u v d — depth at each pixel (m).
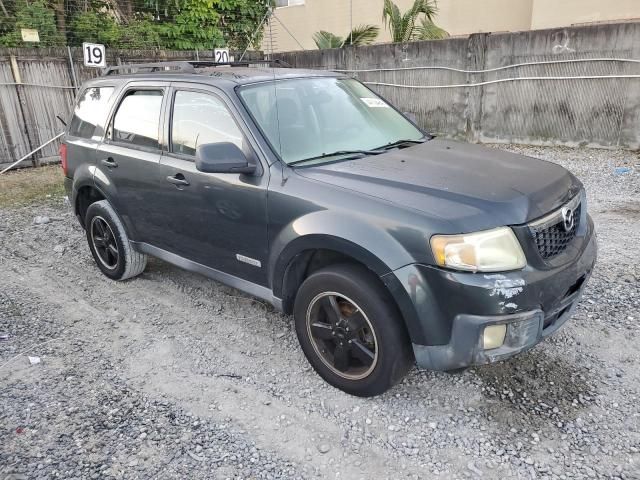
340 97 4.09
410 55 11.20
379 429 2.87
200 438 2.85
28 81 9.52
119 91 4.53
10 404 3.16
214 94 3.67
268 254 3.32
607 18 11.70
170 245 4.16
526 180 3.06
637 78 8.78
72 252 5.73
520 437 2.76
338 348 3.09
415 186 2.91
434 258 2.60
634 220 5.86
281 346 3.74
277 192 3.17
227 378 3.39
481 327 2.58
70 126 5.15
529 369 3.29
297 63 13.04
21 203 7.64
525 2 13.59
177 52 11.43
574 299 2.98
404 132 4.16
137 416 3.04
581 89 9.38
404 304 2.68
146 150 4.15
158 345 3.81
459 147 3.82
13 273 5.21
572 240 3.08
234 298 4.50
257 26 13.47
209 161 3.12
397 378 2.93
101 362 3.61
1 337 3.96
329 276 2.98
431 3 14.66
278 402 3.13
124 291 4.73
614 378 3.18
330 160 3.41
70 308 4.43
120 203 4.44
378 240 2.72
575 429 2.79
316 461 2.67
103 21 11.38
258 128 3.42
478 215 2.65
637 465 2.54
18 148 9.62
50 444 2.82
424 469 2.59
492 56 10.16
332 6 16.75
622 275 4.45
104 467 2.65
